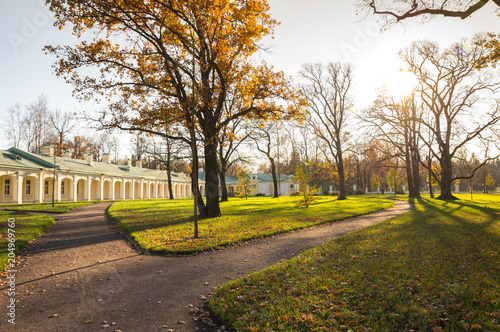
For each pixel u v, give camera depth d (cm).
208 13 1262
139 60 1509
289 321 413
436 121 3186
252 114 1686
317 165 4619
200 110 1582
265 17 1430
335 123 3628
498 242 877
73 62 1320
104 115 1462
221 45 1384
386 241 930
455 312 422
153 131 1575
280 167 6744
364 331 384
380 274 600
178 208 2450
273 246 941
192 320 440
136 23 1333
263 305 473
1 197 3080
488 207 2141
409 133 3809
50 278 630
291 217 1661
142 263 752
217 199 1712
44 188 3531
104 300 512
